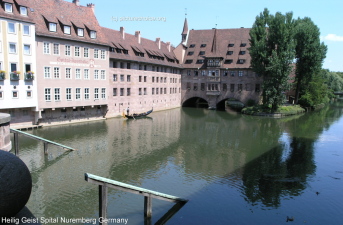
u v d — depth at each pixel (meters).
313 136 37.31
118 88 49.03
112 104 48.00
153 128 40.84
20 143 29.81
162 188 19.31
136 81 53.81
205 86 69.88
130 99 52.56
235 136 36.91
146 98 57.56
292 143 33.12
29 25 34.50
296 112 61.38
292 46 55.84
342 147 31.33
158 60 61.78
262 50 56.38
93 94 43.62
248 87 66.12
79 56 40.94
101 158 25.75
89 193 18.33
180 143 32.31
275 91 56.53
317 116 58.50
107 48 45.38
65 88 39.47
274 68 54.69
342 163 25.58
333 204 17.42
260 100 65.62
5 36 32.47
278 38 56.03
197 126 44.09
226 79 67.88
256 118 54.66
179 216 15.57
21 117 35.81
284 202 17.58
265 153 28.73
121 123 43.81
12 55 33.28
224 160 26.17
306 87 71.38
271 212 16.27
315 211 16.53
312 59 60.97
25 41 34.31
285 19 57.09
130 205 16.72
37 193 18.17
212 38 72.88
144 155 27.06
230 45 69.69
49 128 37.41
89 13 45.19
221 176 21.89
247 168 23.94
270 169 23.73
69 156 26.11
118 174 21.80
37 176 21.11
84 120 43.88
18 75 33.81
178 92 71.56
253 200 17.75
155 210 16.17
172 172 22.58
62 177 20.98
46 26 37.34
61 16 39.97
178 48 72.44
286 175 22.33
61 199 17.41
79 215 15.51
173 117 53.44
